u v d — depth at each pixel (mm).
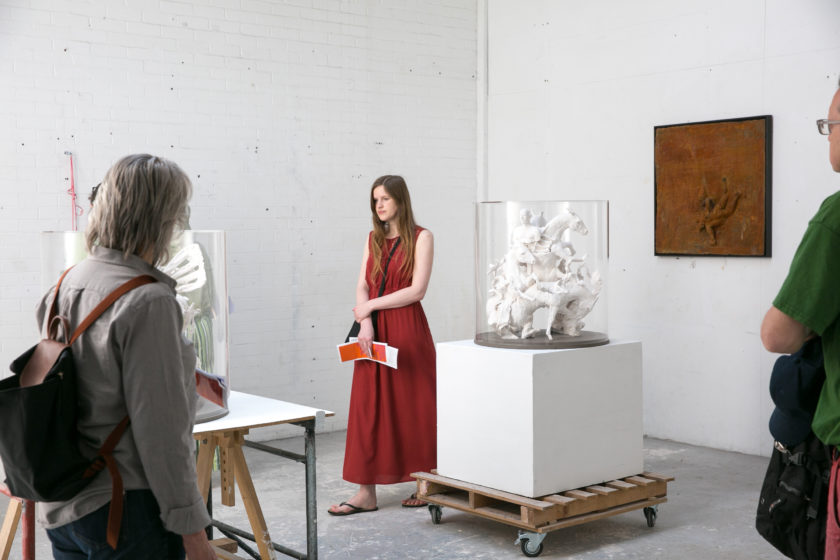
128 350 1474
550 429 3240
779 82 4660
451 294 6344
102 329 1492
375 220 3893
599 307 3510
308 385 5637
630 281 5484
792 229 4617
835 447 1649
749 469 4562
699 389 5125
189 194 1646
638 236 5430
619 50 5496
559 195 5934
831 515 1649
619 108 5512
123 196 1550
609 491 3344
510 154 6277
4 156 4535
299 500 4105
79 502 1507
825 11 4453
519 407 3230
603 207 3465
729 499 4027
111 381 1495
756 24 4762
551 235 3357
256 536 2758
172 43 5023
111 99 4840
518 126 6199
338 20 5680
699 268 5094
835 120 1666
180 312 1557
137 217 1550
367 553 3346
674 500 4020
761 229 4711
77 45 4723
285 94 5469
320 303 5668
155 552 1541
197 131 5141
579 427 3338
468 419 3465
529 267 3365
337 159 5719
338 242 5738
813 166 4523
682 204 5094
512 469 3283
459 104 6340
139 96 4930
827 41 4449
